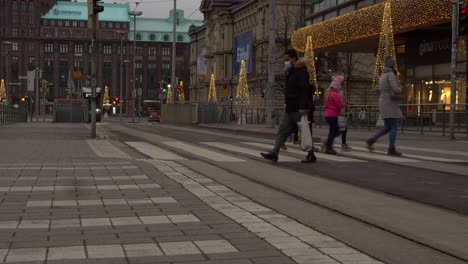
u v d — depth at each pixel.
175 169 9.47
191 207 6.04
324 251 4.19
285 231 4.88
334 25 39.28
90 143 16.02
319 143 16.27
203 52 102.00
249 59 76.44
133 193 6.96
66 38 144.12
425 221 5.29
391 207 6.03
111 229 4.94
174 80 48.41
